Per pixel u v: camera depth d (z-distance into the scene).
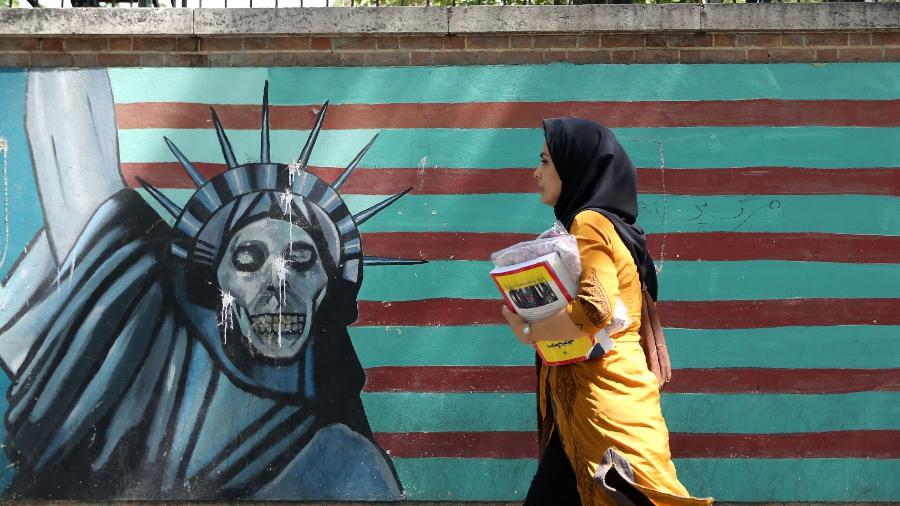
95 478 5.87
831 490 5.80
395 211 5.96
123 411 5.91
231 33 5.94
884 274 5.86
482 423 5.87
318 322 5.93
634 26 5.87
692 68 5.94
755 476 5.81
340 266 5.95
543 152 3.84
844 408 5.82
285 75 6.02
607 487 3.40
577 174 3.74
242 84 6.01
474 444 5.86
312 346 5.92
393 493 5.86
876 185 5.89
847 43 5.92
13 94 6.03
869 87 5.91
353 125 5.99
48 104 6.02
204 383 5.91
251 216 5.97
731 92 5.93
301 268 5.94
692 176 5.91
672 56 5.95
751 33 5.93
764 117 5.92
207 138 6.00
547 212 5.94
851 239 5.88
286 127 6.00
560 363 3.61
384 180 5.97
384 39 6.02
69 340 5.93
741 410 5.83
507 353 5.89
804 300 5.86
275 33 5.95
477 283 5.92
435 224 5.95
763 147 5.91
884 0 5.93
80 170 6.00
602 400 3.51
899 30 5.87
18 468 5.88
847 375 5.84
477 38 6.00
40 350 5.93
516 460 5.86
